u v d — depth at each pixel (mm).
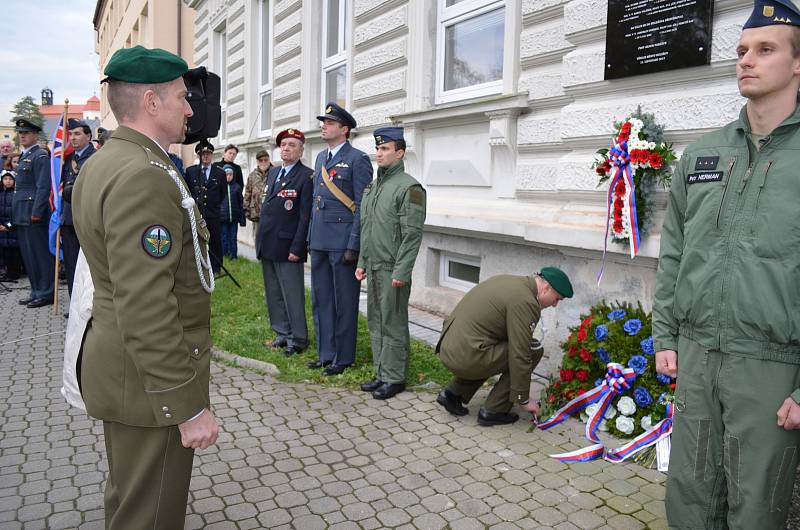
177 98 2057
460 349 3844
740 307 2148
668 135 3873
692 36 3695
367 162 4766
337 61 8711
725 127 2363
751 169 2189
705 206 2275
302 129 9492
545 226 4582
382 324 4383
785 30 2078
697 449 2330
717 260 2223
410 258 4207
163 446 1955
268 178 5344
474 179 5848
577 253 4477
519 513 2936
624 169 3850
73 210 2006
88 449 3578
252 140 11562
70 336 2148
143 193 1810
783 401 2107
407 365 4465
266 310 6770
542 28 4996
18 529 2779
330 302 4910
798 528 2734
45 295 7453
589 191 4441
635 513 2934
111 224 1785
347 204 4684
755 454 2148
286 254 5176
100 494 3084
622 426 3670
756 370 2133
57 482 3197
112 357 1919
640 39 3975
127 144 1946
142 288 1775
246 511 2953
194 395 1877
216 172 8492
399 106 6859
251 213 10203
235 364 5062
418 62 6500
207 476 3277
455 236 6172
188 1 15969
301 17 9391
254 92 11992
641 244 3912
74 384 2146
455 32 6285
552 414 4023
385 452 3559
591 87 4391
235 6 12516
